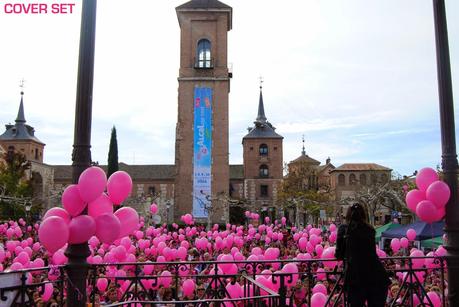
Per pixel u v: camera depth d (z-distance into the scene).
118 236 5.99
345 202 40.00
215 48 55.00
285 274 6.97
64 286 6.64
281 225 32.62
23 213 46.06
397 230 22.36
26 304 5.64
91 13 5.97
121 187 6.61
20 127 93.81
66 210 5.91
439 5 7.19
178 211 51.75
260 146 87.25
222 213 51.03
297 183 68.44
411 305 7.44
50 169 83.69
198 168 52.25
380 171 71.62
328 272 7.23
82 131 5.91
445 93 7.12
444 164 7.14
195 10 55.00
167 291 10.62
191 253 16.12
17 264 10.27
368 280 5.91
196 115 53.41
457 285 6.86
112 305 5.02
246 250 18.17
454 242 6.95
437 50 7.22
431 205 7.15
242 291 8.02
